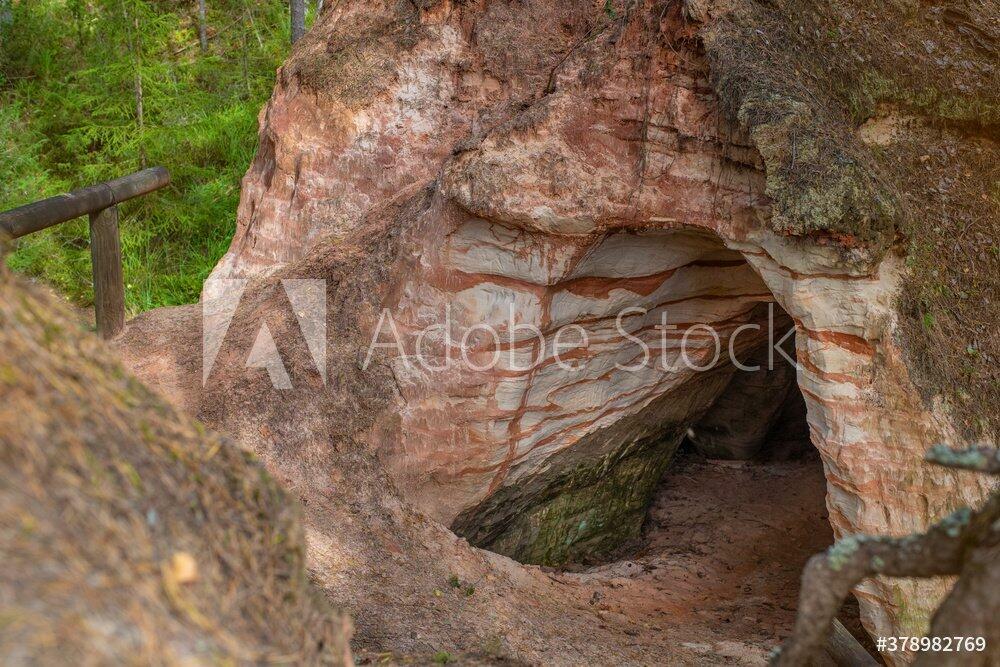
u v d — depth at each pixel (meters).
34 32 10.98
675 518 7.39
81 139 10.02
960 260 4.48
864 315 4.12
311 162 6.77
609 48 4.82
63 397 1.61
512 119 4.97
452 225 5.09
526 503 6.22
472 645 4.07
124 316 6.75
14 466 1.42
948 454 2.02
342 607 4.15
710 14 4.49
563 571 6.42
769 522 7.21
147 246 9.68
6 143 9.41
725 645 4.86
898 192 4.35
